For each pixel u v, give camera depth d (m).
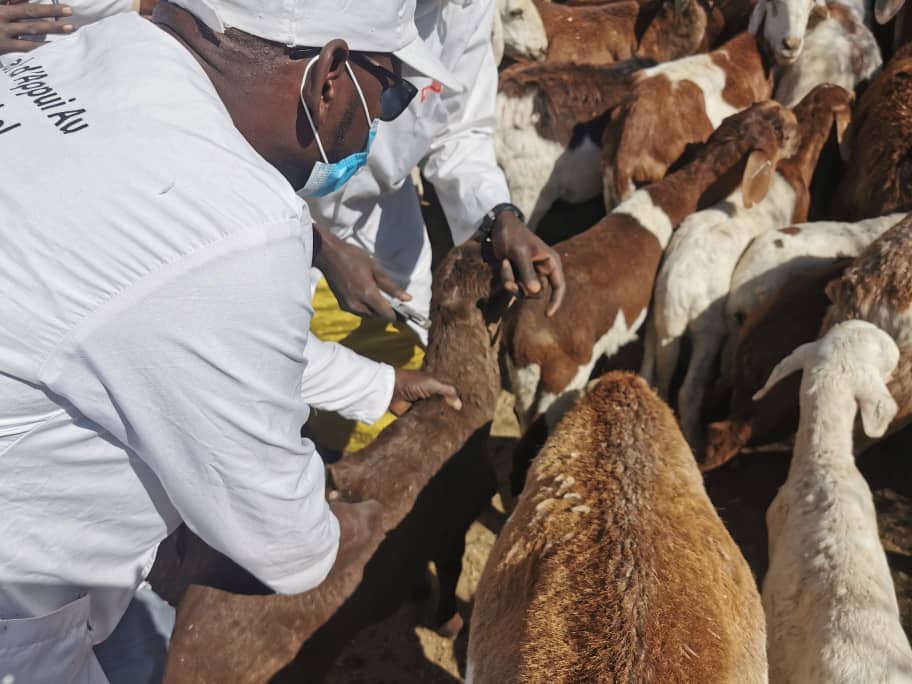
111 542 1.72
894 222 4.68
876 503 4.34
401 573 3.30
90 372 1.44
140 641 2.28
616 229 4.70
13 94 1.54
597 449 2.71
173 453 1.55
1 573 1.57
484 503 3.73
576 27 7.18
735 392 4.35
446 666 3.82
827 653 2.82
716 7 7.28
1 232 1.40
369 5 1.63
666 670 2.10
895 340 3.81
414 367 4.42
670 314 4.64
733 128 5.01
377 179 2.96
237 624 2.80
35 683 1.70
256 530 1.71
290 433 1.67
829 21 6.38
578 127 5.95
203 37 1.61
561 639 2.20
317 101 1.63
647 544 2.38
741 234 4.79
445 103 3.29
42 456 1.52
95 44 1.61
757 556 4.12
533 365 4.26
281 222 1.48
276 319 1.51
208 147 1.46
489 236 3.43
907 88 5.24
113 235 1.40
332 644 3.04
